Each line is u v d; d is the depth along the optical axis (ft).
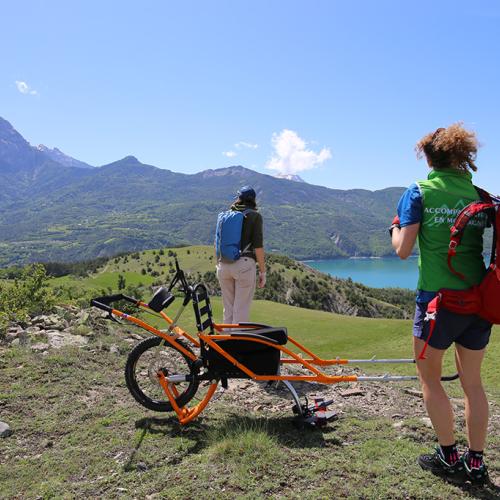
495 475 11.96
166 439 14.12
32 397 17.34
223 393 18.63
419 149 12.38
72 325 27.17
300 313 216.74
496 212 10.57
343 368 26.81
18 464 13.17
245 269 20.26
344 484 11.25
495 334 123.75
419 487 11.14
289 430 14.67
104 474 12.41
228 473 11.85
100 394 17.92
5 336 24.22
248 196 20.76
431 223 11.33
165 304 15.42
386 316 563.48
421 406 18.04
